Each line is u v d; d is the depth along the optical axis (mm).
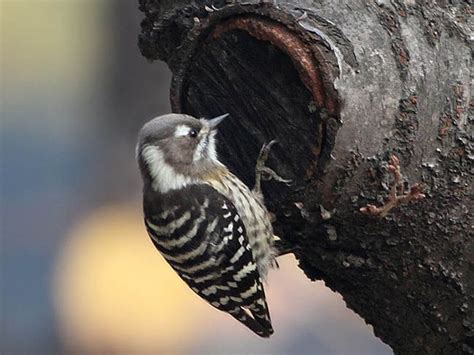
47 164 29328
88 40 33344
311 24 9406
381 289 10664
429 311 10625
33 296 24969
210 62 10086
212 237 11203
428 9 9852
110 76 21516
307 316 21016
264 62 9742
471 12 9977
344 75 9391
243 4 9500
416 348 10992
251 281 11281
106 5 21484
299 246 10672
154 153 11375
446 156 9898
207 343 22828
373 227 10078
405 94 9664
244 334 22641
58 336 24297
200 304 23422
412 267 10336
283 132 9844
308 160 9742
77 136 30547
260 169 10039
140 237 23656
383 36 9617
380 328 11102
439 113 9812
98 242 23891
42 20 35531
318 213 10008
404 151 9789
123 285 23734
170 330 23188
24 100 34312
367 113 9539
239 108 10133
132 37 21094
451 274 10336
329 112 9430
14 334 24484
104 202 23188
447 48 9859
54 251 25828
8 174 28781
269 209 10438
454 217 10078
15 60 35469
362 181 9742
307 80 9367
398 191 9812
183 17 10281
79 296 24266
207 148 11133
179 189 11328
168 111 21219
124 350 23453
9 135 31031
